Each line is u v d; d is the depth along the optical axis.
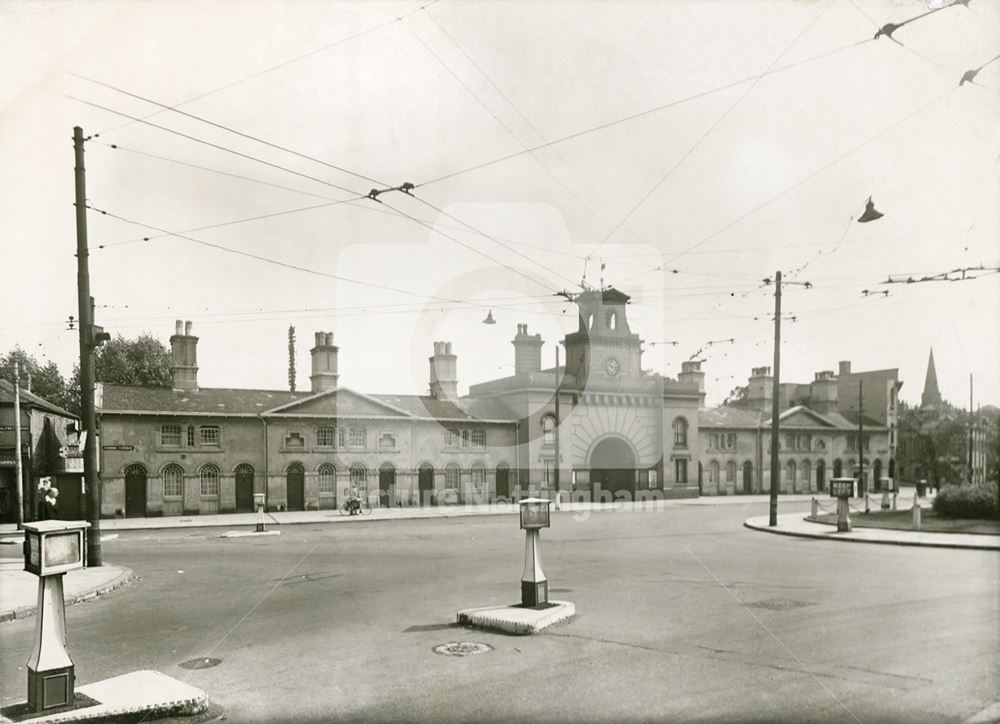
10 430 29.66
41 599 5.91
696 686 6.43
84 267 15.59
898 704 5.98
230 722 5.76
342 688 6.49
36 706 5.79
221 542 21.28
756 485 50.12
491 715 5.75
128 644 8.40
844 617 9.20
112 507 32.38
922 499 35.47
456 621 9.13
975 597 10.60
